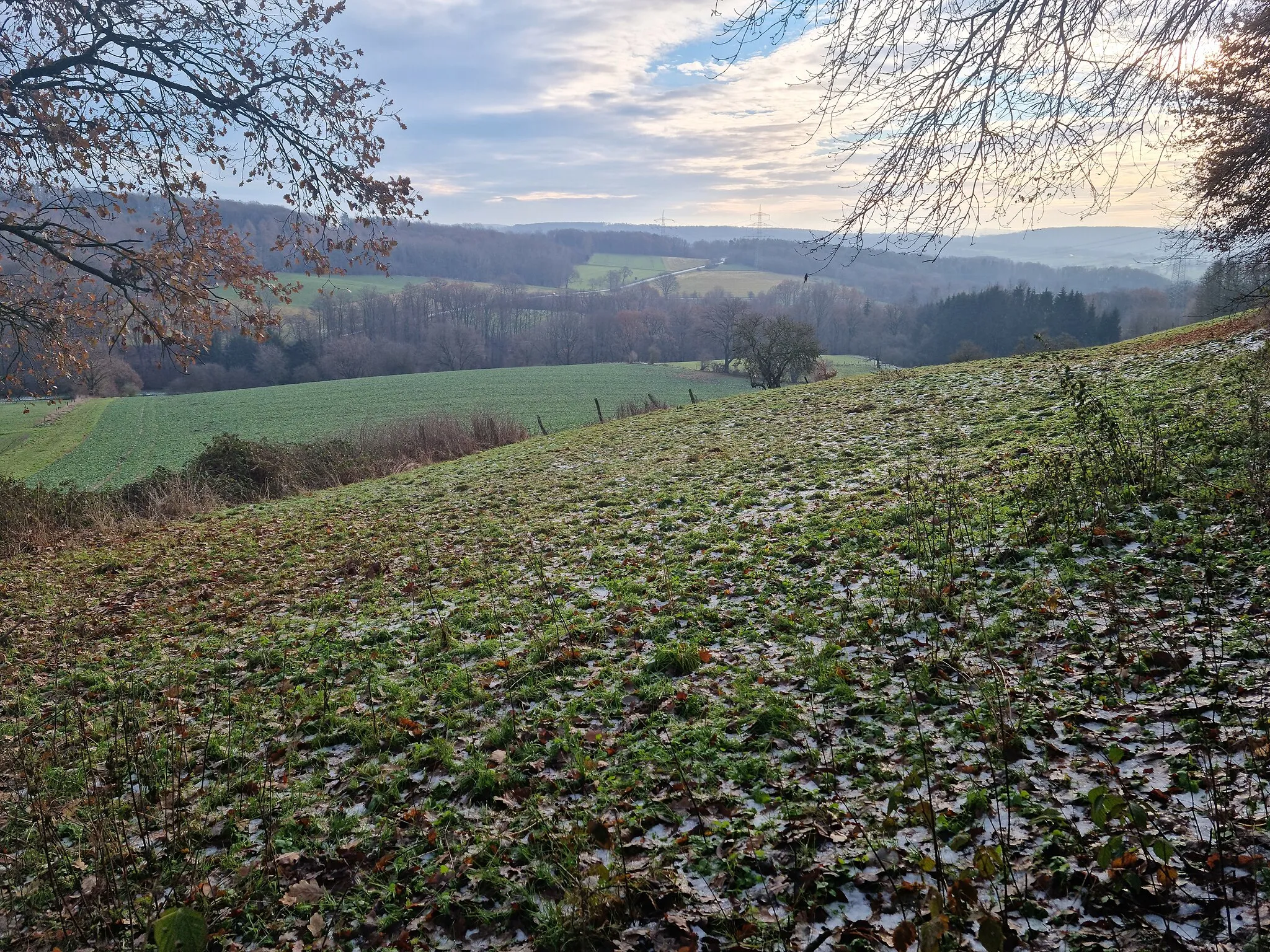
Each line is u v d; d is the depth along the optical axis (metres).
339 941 3.66
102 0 9.27
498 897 3.77
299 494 21.45
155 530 16.47
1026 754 4.16
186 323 10.52
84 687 7.53
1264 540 6.16
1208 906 2.94
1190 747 3.97
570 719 5.45
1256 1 4.23
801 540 8.92
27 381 11.75
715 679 5.78
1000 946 2.26
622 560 9.48
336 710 6.19
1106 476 8.40
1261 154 9.62
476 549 11.27
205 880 4.10
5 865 4.42
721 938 3.28
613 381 65.12
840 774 4.32
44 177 10.29
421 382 65.81
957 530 7.95
